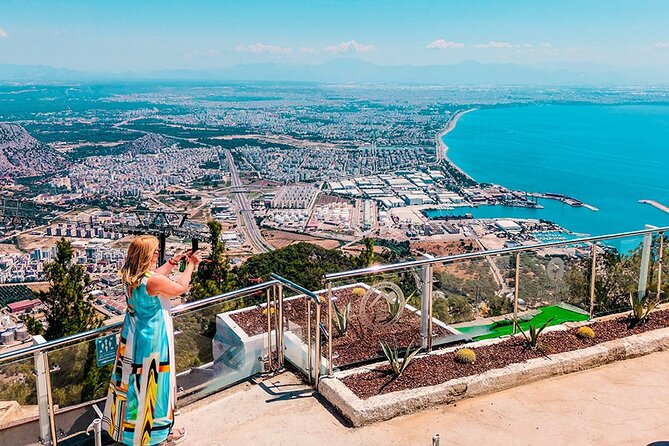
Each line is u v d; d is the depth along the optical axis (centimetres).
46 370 395
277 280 531
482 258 598
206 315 493
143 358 372
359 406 447
